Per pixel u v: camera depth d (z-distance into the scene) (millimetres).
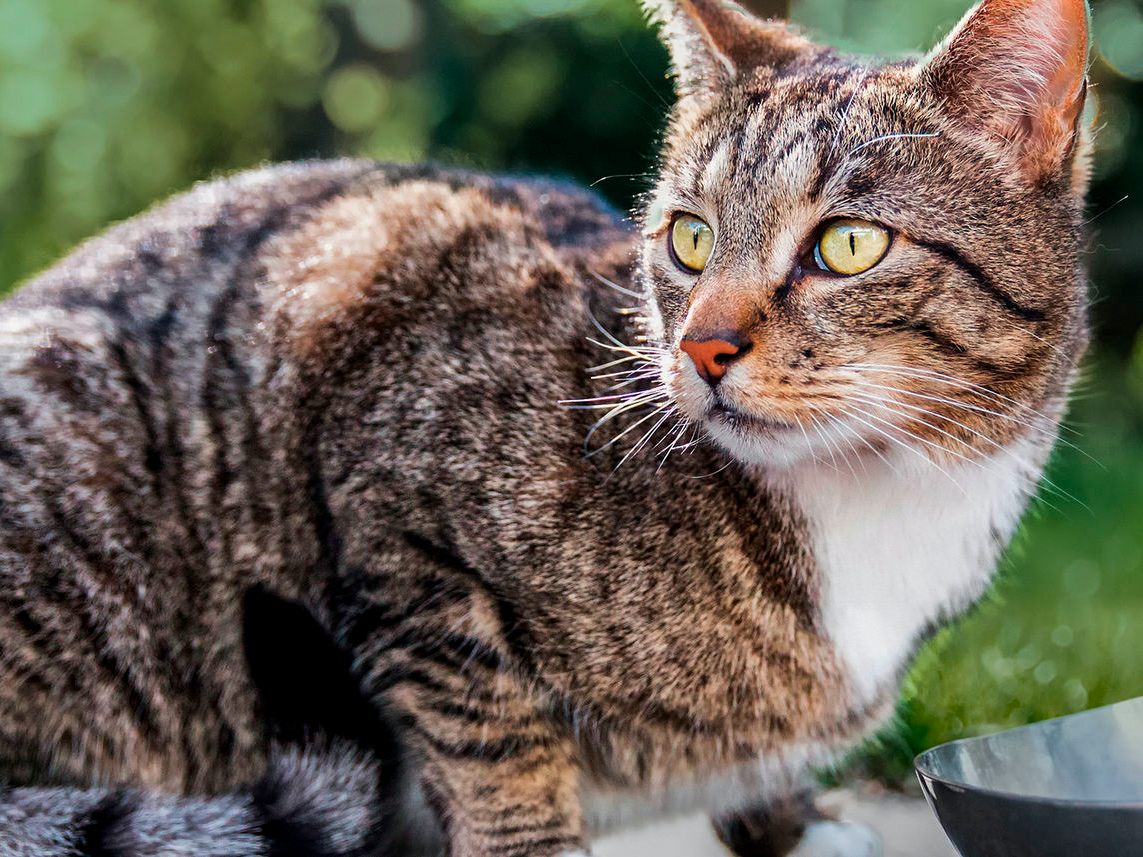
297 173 921
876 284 805
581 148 1918
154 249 886
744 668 843
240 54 2408
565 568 837
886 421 813
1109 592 1364
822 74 842
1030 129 815
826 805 933
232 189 913
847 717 856
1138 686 1070
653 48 1854
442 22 2148
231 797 838
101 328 864
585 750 864
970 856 769
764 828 909
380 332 858
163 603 858
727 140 838
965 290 807
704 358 809
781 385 807
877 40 2383
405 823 879
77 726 859
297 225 885
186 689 863
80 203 2494
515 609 841
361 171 919
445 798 852
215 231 889
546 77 1922
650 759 859
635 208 884
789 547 841
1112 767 810
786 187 814
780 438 813
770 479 838
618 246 883
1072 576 1422
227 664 863
